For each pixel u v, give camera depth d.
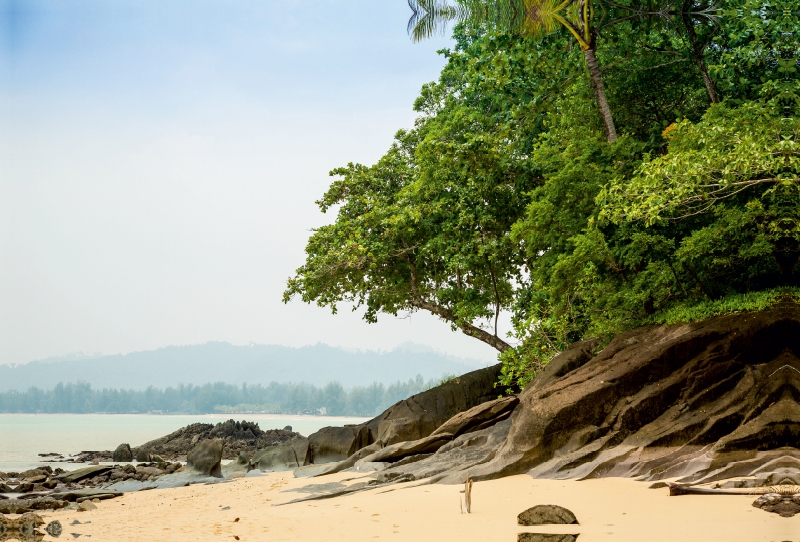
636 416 13.55
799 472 10.03
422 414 25.58
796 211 14.95
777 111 16.42
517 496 11.43
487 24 25.44
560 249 21.11
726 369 13.59
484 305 28.62
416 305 30.69
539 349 21.97
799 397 12.52
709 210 17.05
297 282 28.83
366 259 28.23
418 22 24.28
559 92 26.75
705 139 14.96
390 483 14.67
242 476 22.48
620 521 8.83
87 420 168.50
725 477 10.90
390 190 31.73
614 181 16.55
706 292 17.12
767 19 19.66
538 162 25.25
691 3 22.52
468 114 30.00
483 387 27.19
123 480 22.39
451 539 8.32
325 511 11.49
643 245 17.30
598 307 19.86
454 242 27.25
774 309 14.10
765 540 7.09
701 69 22.69
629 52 25.11
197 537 9.38
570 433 13.88
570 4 23.44
